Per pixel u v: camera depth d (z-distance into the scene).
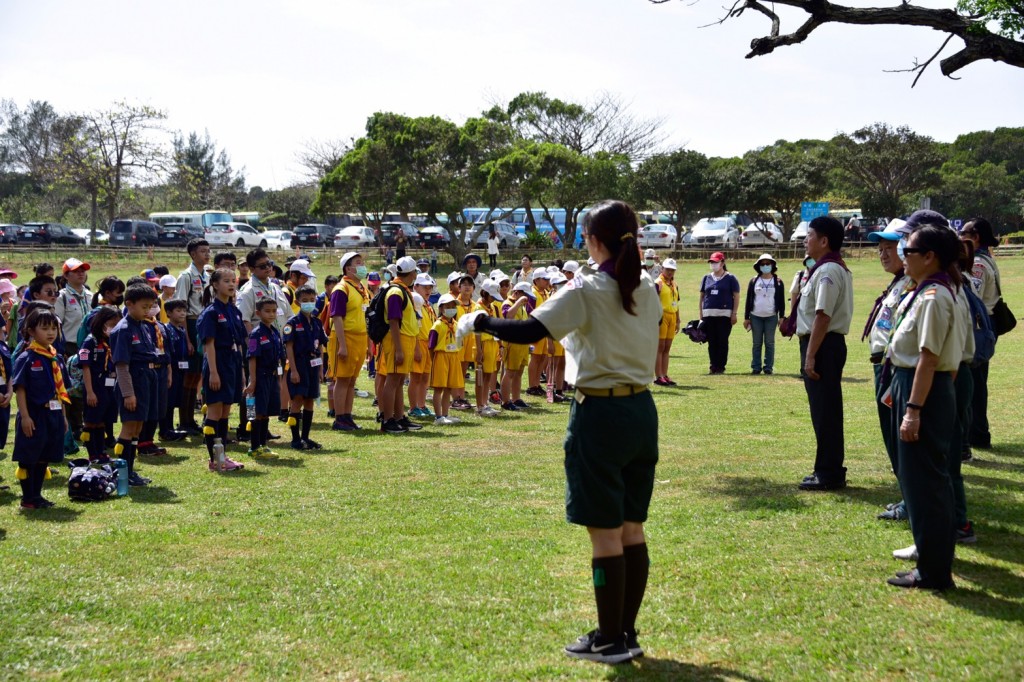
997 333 7.58
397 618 4.54
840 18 7.93
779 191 52.12
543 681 3.85
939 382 4.75
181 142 95.62
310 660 4.07
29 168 74.50
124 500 7.07
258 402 8.72
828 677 3.79
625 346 3.96
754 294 15.31
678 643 4.21
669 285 13.90
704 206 54.50
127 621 4.50
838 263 6.92
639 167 55.25
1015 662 3.83
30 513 6.66
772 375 15.27
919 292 4.86
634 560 4.18
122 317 8.04
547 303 3.96
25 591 4.88
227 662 4.05
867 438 9.20
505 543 5.79
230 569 5.29
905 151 59.28
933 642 4.07
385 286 10.29
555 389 13.15
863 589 4.78
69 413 9.24
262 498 7.10
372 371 15.97
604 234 4.03
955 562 5.17
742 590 4.83
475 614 4.59
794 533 5.85
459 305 11.62
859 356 16.92
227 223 54.03
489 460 8.59
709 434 9.77
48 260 40.94
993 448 8.34
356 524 6.30
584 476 3.98
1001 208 71.50
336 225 68.19
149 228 51.28
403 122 43.50
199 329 8.49
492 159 43.09
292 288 11.88
